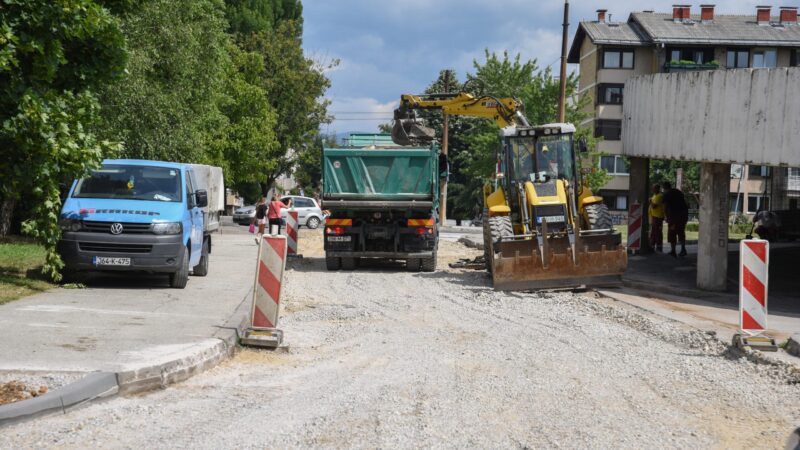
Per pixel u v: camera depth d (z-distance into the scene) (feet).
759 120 47.62
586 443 19.40
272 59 203.00
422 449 18.56
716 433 20.75
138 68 83.87
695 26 228.22
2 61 36.40
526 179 59.26
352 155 69.56
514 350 32.73
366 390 24.82
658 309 44.88
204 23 101.55
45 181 42.01
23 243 74.90
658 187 81.97
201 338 29.63
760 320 32.71
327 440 19.16
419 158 69.26
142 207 45.60
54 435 18.79
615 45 224.94
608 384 26.48
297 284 58.39
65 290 43.04
